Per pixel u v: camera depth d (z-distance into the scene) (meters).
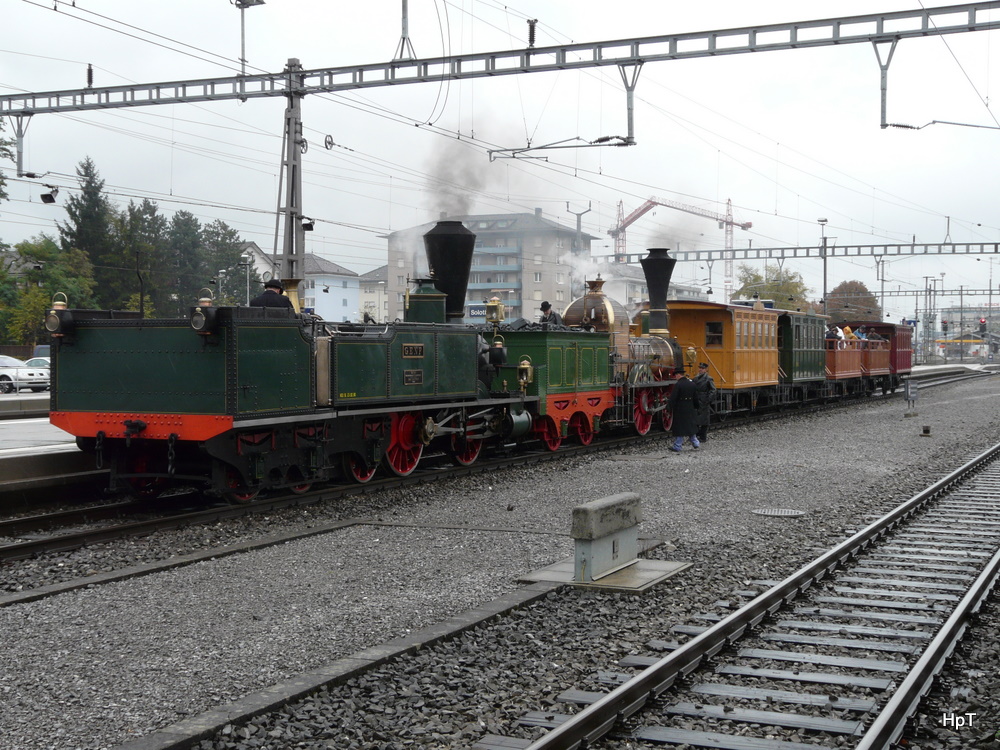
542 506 13.16
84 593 8.37
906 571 9.55
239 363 11.55
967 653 6.91
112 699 5.79
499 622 7.57
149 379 12.05
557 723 5.46
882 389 46.22
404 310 16.61
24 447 16.20
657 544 10.54
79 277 62.38
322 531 11.15
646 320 27.33
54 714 5.55
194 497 13.68
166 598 8.18
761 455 19.59
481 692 5.97
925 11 16.58
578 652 6.84
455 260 17.17
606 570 8.97
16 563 9.55
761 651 6.86
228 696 5.84
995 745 5.25
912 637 7.25
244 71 21.94
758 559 9.96
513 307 67.25
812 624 7.57
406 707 5.75
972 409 34.53
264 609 7.84
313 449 13.16
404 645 6.72
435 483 15.17
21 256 60.66
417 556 9.91
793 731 5.46
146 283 70.19
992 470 17.72
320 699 5.80
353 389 13.66
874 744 4.96
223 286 80.69
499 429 17.70
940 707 5.82
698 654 6.53
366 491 14.05
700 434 20.89
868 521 12.34
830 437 23.66
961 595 8.62
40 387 38.78
